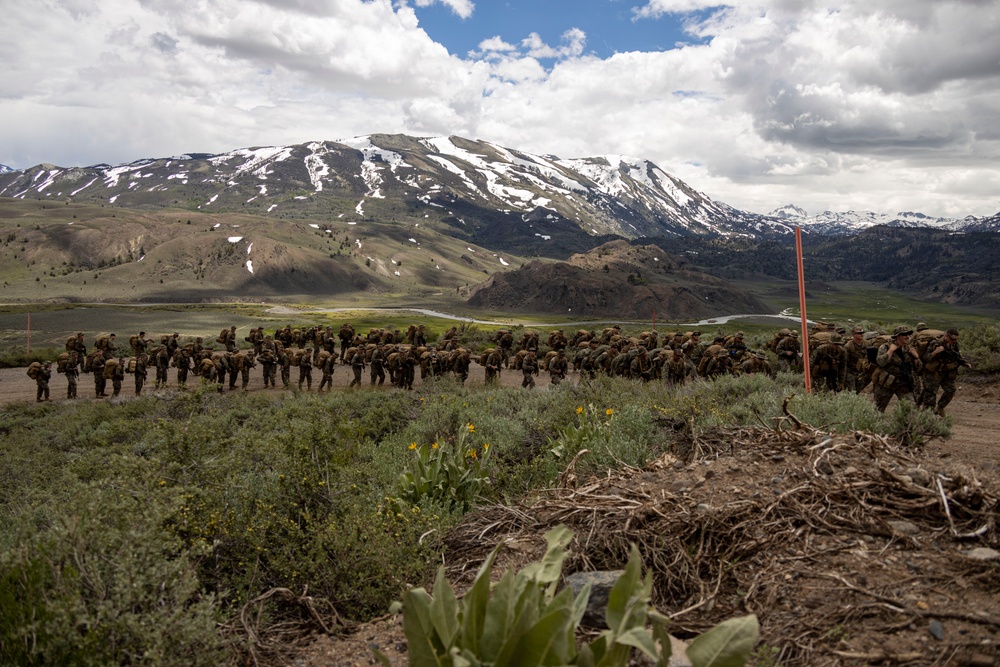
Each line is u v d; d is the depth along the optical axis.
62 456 12.08
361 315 157.12
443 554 4.24
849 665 2.57
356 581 3.83
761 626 2.92
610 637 1.97
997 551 3.14
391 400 15.62
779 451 4.95
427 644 2.00
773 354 19.12
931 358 11.12
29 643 2.81
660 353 17.95
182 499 3.90
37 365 25.11
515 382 27.25
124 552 3.05
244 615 3.49
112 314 118.75
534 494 5.50
